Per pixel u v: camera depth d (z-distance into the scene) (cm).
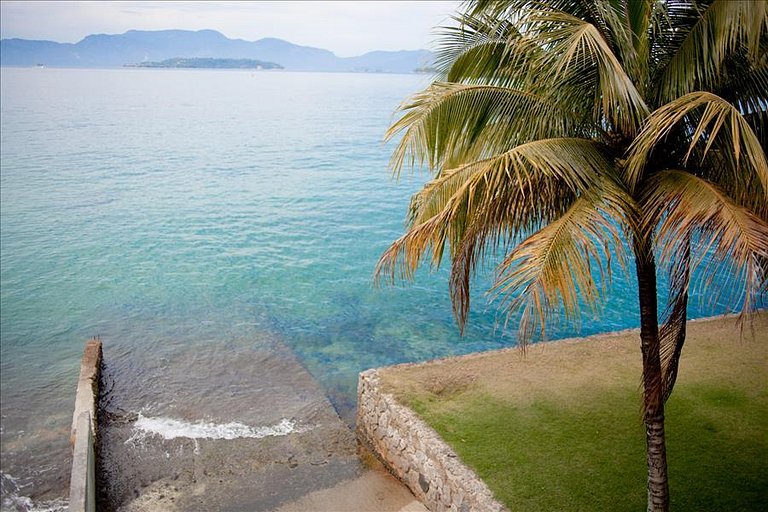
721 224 572
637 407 1184
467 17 798
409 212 884
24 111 10575
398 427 1190
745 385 1262
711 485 961
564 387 1266
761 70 641
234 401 1611
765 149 684
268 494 1185
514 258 628
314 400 1611
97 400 1566
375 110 12312
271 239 3328
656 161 698
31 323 2227
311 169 5541
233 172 5381
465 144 780
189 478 1250
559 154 643
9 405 1698
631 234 658
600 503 924
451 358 1423
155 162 5825
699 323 1591
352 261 2939
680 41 677
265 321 2209
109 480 1248
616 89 616
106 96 15912
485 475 993
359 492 1172
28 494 1311
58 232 3428
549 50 675
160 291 2538
